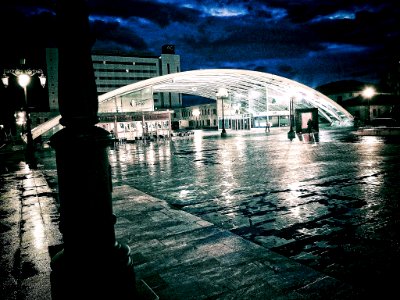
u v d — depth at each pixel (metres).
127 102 43.47
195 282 3.49
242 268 3.80
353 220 5.67
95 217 2.28
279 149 20.70
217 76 51.47
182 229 5.45
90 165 2.24
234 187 9.31
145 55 126.88
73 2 2.24
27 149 17.36
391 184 8.45
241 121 67.12
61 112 2.28
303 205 6.88
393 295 3.17
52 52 98.75
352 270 3.79
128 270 2.42
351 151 17.03
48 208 7.48
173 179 11.39
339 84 81.25
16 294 3.41
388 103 65.62
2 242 5.16
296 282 3.41
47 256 4.50
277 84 56.03
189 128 94.00
